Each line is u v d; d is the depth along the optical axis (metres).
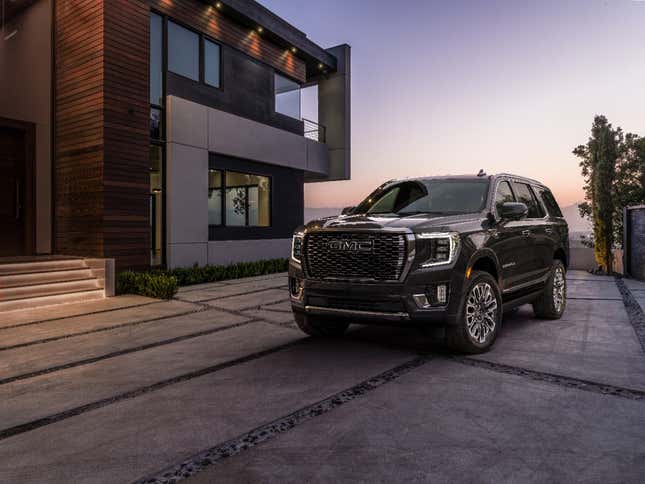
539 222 6.27
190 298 9.20
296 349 5.16
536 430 2.93
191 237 12.52
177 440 2.87
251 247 14.73
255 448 2.74
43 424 3.18
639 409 3.26
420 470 2.45
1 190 10.47
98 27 9.99
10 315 7.44
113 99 10.09
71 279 9.03
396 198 6.00
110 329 6.39
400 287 4.32
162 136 12.05
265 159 15.10
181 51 12.81
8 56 11.54
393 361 4.59
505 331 5.88
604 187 13.69
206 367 4.53
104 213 9.88
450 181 5.89
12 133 10.63
